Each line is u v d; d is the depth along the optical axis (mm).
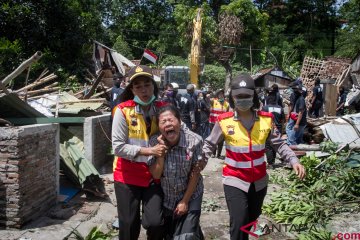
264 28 33562
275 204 5898
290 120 10000
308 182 6879
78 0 19172
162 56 42125
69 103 9258
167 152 3318
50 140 5641
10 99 6074
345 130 10070
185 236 3180
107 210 5750
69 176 6547
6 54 13859
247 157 3652
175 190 3365
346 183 6273
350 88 25203
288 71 30328
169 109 3256
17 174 4777
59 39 15945
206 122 12234
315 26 48625
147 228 3381
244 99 3557
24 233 4750
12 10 14828
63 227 5008
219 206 6211
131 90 3523
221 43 29625
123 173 3439
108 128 8969
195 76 23203
